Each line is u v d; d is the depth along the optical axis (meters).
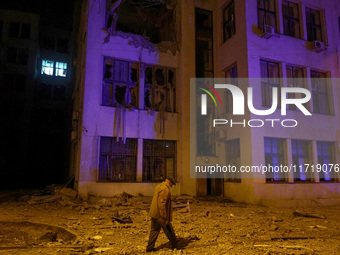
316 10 16.56
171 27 16.59
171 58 15.29
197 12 16.75
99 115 13.15
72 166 18.77
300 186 13.39
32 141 28.53
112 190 12.81
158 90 15.02
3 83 28.14
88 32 13.64
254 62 13.65
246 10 13.95
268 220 8.53
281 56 14.43
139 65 14.51
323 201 13.27
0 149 26.75
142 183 13.39
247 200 12.71
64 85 30.84
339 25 17.25
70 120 28.84
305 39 15.38
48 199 11.60
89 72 13.30
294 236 6.28
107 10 14.48
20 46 29.20
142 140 13.91
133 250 5.02
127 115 13.73
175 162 14.49
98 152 12.88
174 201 12.12
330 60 15.91
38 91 30.00
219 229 7.02
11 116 27.67
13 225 7.53
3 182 25.67
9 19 29.53
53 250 5.11
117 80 14.06
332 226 7.75
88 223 7.52
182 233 6.42
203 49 16.67
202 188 14.49
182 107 14.81
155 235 5.02
